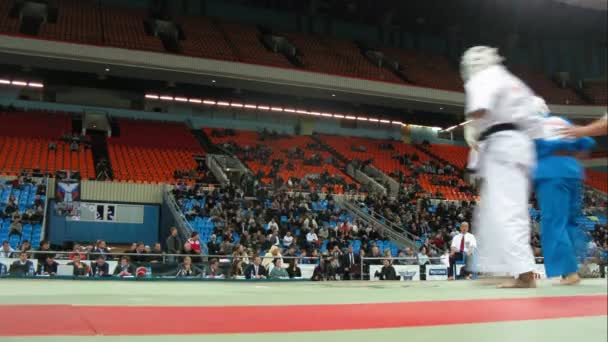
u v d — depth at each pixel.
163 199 24.59
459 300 2.97
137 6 36.72
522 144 3.50
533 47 45.09
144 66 28.05
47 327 1.71
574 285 4.20
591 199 35.38
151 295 3.28
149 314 2.13
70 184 23.12
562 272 4.20
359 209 26.75
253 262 14.49
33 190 22.39
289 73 31.11
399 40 43.84
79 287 4.57
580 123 40.00
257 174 29.38
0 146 26.19
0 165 24.30
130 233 23.81
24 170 24.25
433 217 26.67
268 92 34.56
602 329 1.81
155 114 34.22
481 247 3.57
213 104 35.38
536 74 42.88
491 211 3.52
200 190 24.95
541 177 4.08
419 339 1.59
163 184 24.94
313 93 33.22
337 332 1.73
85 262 13.40
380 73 36.38
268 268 15.01
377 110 38.91
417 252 19.91
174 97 34.19
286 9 40.53
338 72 34.28
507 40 44.41
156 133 32.28
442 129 42.31
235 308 2.45
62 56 26.27
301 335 1.66
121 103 33.97
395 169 35.31
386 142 39.38
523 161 3.49
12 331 1.62
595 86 41.78
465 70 3.73
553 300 2.94
